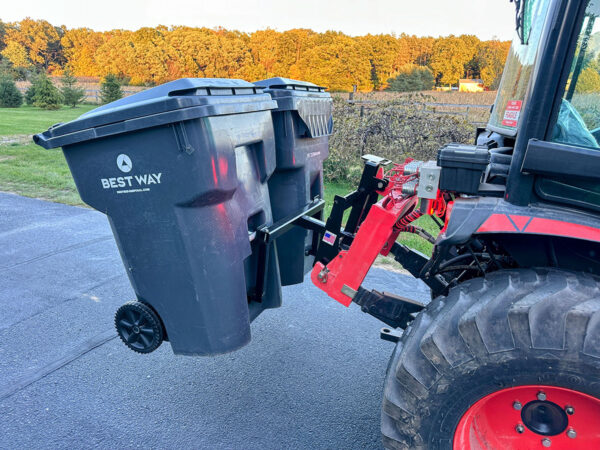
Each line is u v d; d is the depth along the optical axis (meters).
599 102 1.75
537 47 1.84
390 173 2.93
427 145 8.17
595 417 1.70
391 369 1.96
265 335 3.62
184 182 2.13
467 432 1.80
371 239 2.32
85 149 2.26
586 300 1.61
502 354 1.61
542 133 1.72
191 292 2.33
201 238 2.22
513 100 2.22
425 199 2.07
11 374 3.11
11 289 4.39
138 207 2.27
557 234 1.65
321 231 2.95
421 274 2.59
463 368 1.67
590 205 1.75
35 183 8.88
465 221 1.80
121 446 2.48
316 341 3.55
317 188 3.61
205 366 3.21
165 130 2.08
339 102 9.49
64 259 5.12
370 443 2.52
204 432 2.60
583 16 1.59
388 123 8.55
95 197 2.34
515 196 1.83
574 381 1.57
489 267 2.33
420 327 1.87
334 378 3.09
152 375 3.11
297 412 2.76
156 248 2.31
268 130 2.69
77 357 3.30
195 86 2.10
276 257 3.14
